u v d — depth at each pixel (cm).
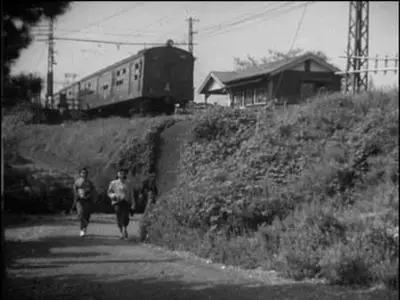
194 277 845
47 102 3419
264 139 1549
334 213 1088
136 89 2883
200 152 1733
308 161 1402
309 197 1238
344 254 850
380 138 1355
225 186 1173
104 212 2092
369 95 1552
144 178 2020
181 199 1193
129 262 955
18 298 679
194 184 1277
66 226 1512
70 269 881
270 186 1266
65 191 1962
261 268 923
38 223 1588
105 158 2300
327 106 1588
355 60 2347
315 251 898
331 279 823
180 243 1093
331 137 1456
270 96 2761
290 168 1409
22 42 669
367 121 1422
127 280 810
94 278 819
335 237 931
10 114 1773
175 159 1975
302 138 1506
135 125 2300
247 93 3077
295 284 809
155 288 761
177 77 2914
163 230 1165
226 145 1672
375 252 863
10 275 808
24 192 1880
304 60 2814
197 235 1088
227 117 1767
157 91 2850
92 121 2942
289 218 1068
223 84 3180
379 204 1133
